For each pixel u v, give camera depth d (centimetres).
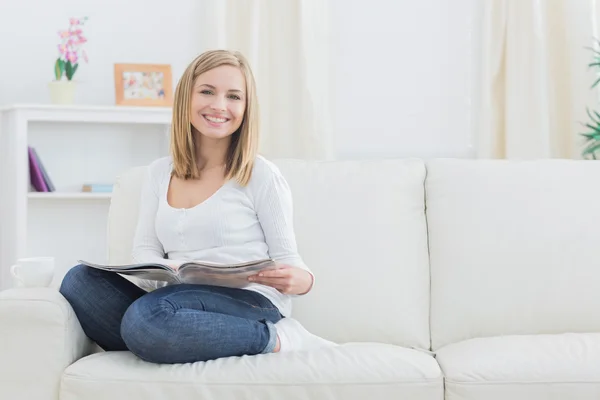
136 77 343
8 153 329
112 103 358
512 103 360
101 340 189
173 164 201
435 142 376
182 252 196
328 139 358
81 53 353
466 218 221
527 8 357
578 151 362
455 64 375
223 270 172
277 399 166
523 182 224
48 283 212
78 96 354
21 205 321
